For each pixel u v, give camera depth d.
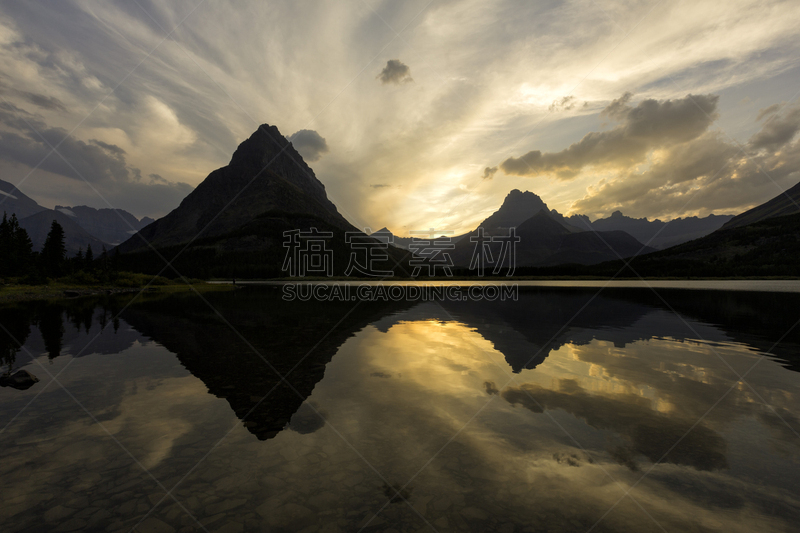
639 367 9.18
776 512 3.62
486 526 3.45
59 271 67.06
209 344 12.44
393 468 4.56
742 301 28.48
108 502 3.92
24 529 3.47
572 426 5.74
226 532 3.41
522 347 11.66
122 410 6.54
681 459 4.71
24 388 7.78
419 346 11.91
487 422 5.92
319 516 3.63
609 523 3.48
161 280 72.00
